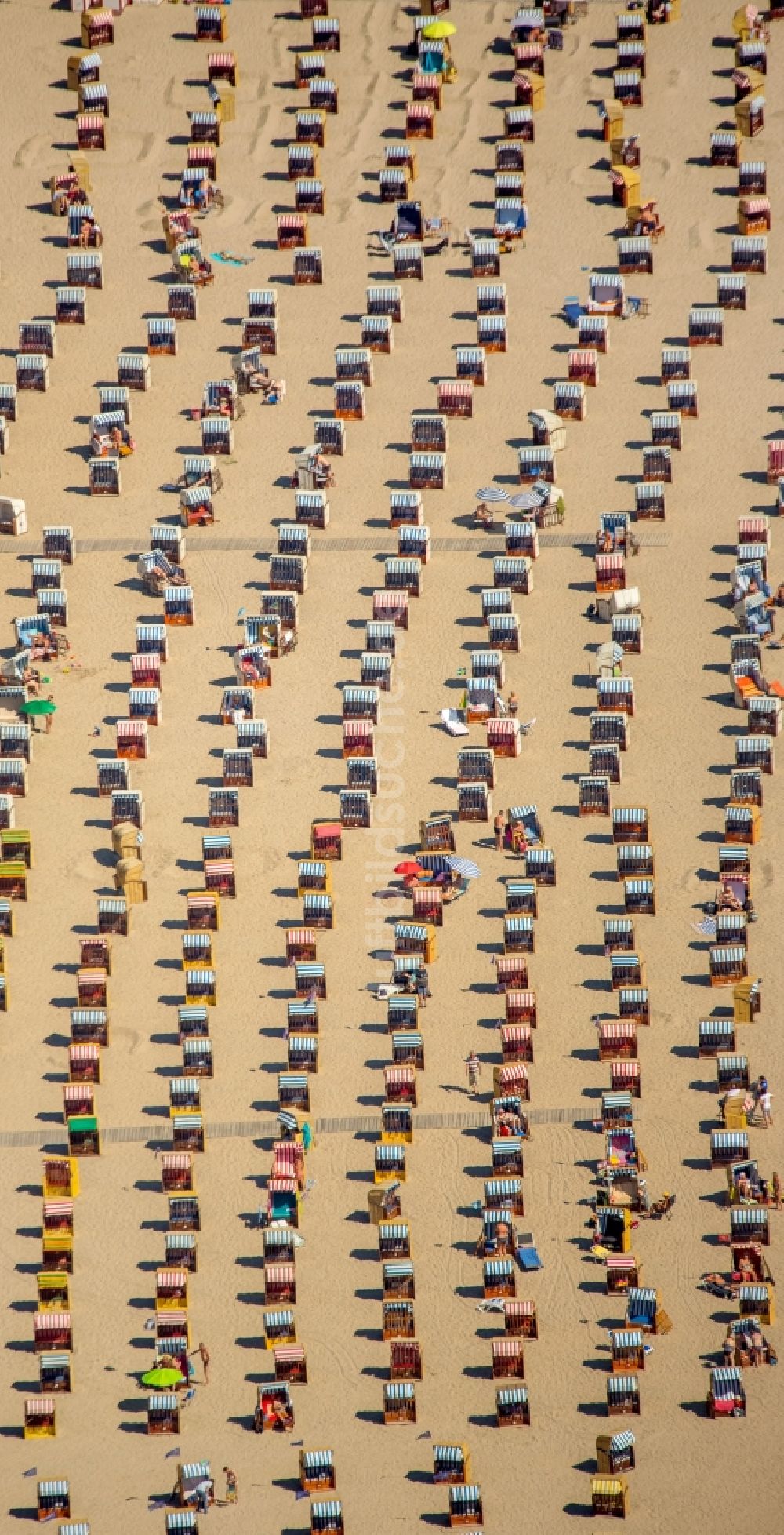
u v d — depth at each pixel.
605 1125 107.88
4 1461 99.94
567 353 140.50
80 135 152.38
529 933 113.94
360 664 126.44
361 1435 100.19
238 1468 99.38
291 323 143.00
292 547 130.50
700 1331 102.81
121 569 131.00
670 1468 98.94
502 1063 110.50
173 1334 102.31
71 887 117.44
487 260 144.50
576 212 148.25
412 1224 105.75
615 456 135.50
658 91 155.12
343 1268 104.62
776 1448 99.50
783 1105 109.12
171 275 145.75
